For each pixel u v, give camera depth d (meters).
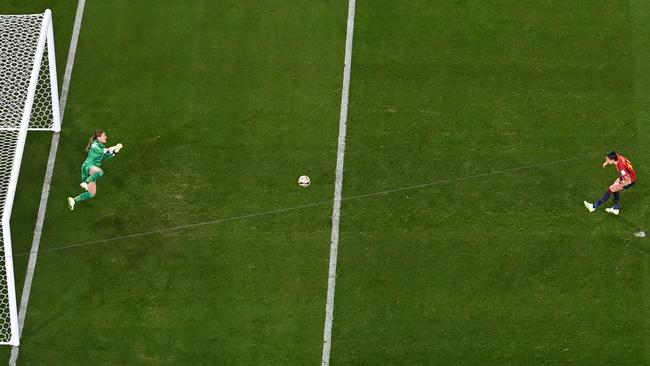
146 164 78.50
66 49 84.31
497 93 81.75
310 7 86.56
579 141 79.31
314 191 77.25
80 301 72.75
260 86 82.38
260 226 75.75
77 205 76.62
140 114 80.94
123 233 75.50
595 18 85.62
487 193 77.00
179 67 83.44
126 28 85.56
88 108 81.31
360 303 72.62
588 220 75.75
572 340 71.00
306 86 82.31
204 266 74.12
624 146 79.00
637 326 71.62
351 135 79.81
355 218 76.06
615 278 73.44
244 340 71.25
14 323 70.31
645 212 76.12
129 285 73.38
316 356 70.69
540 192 77.06
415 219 75.94
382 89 82.06
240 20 85.88
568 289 73.00
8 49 81.44
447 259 74.19
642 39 84.50
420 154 78.81
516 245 74.81
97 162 74.12
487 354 70.56
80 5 86.56
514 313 72.06
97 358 70.62
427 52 83.94
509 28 85.12
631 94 81.62
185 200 76.94
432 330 71.50
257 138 79.75
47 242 75.19
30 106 74.94
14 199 76.88
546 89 81.94
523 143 79.31
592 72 82.75
